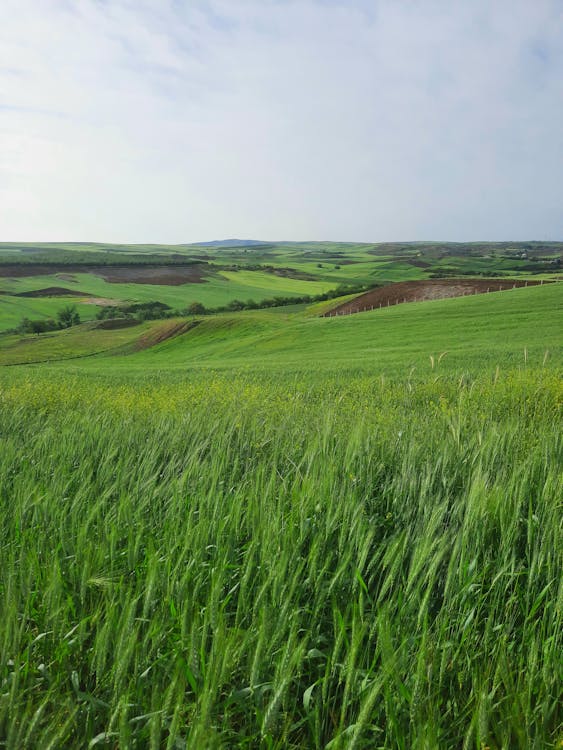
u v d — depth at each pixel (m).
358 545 2.96
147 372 37.94
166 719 2.05
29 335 95.88
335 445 4.95
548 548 2.94
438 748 1.79
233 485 4.13
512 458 4.45
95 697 2.19
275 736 2.08
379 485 4.31
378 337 52.84
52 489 3.73
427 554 2.66
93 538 3.19
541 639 2.41
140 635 2.42
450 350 36.81
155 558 2.62
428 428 6.09
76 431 5.64
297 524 3.28
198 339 74.19
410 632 2.48
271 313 95.94
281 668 2.03
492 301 61.16
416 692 2.03
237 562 3.09
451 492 3.86
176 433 5.46
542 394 11.48
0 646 2.12
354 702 2.21
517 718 1.92
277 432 5.83
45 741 1.76
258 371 30.88
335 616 2.49
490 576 2.98
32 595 2.58
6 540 3.26
